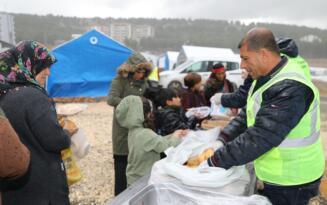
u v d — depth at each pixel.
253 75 2.11
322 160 2.21
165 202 1.93
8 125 1.69
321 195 4.41
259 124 1.94
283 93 1.91
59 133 2.26
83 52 13.30
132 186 2.28
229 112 3.92
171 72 15.80
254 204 1.91
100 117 10.70
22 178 2.19
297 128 2.00
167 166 2.12
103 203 4.42
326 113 12.65
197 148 2.45
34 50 2.40
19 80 2.29
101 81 13.61
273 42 2.02
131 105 3.32
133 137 3.28
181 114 3.98
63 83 13.16
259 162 2.14
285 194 2.11
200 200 1.89
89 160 6.09
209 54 16.95
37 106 2.21
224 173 2.05
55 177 2.34
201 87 4.95
